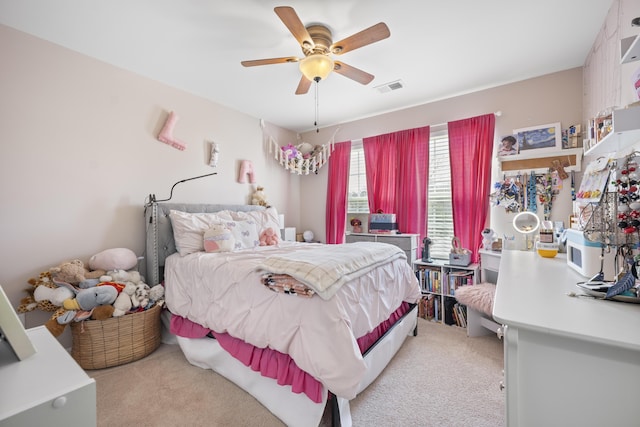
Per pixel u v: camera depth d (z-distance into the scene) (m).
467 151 2.87
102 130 2.32
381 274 1.92
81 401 0.65
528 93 2.60
